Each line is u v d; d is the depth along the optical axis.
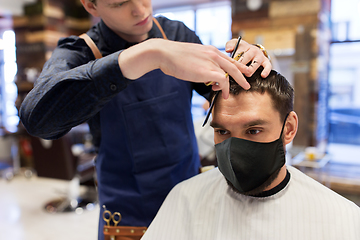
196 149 1.17
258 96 0.76
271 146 0.77
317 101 3.48
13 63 5.61
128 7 0.81
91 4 0.88
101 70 0.66
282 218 0.81
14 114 6.02
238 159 0.76
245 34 3.68
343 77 4.36
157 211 1.03
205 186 0.98
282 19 3.44
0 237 2.99
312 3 3.25
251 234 0.83
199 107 5.41
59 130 0.76
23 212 3.57
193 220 0.93
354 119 4.50
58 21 5.17
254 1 3.56
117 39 0.96
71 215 3.47
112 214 1.04
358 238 0.71
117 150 1.01
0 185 4.57
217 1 5.57
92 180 4.01
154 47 0.62
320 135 3.73
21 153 5.36
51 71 0.77
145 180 1.00
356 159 4.16
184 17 5.99
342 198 0.79
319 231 0.76
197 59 0.60
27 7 4.95
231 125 0.78
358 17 3.68
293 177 0.86
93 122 1.03
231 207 0.89
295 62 3.43
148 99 0.98
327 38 3.76
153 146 1.00
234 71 0.63
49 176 3.54
